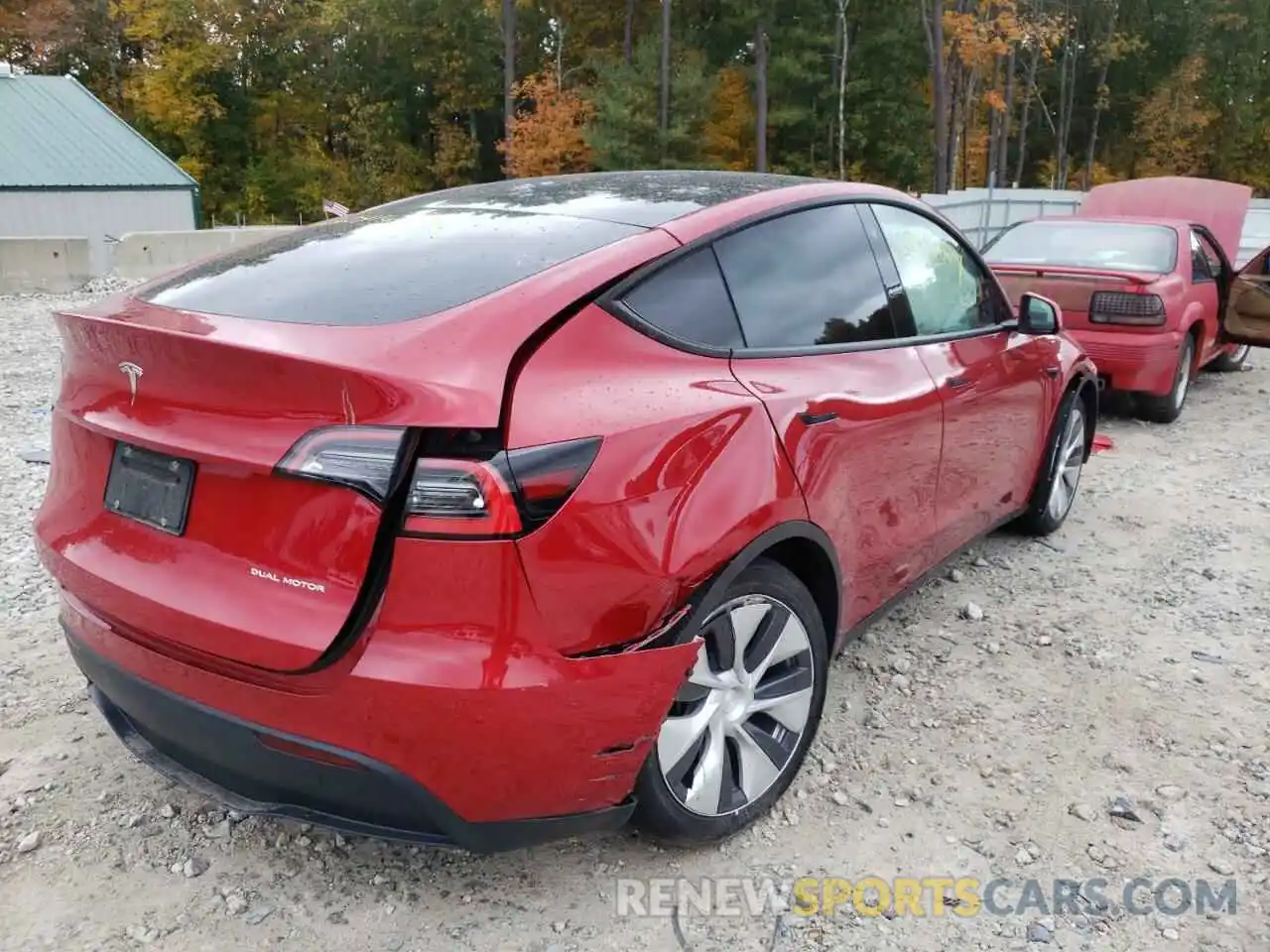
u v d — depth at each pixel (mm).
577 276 2354
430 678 1983
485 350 2117
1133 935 2461
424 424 1967
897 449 3221
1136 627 4184
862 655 3873
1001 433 4117
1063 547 5086
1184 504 5863
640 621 2232
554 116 40719
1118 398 8508
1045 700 3572
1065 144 54469
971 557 4914
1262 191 55250
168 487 2262
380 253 2596
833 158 44656
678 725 2494
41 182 25531
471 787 2086
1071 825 2873
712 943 2408
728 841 2762
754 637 2670
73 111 28078
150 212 27125
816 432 2766
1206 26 51938
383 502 1961
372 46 51062
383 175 50719
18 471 5953
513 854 2699
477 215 2840
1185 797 3012
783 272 2926
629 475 2195
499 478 2002
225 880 2580
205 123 49406
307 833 2768
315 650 2004
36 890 2525
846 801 2951
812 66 41906
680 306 2547
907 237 3613
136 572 2289
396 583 2002
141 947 2350
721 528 2395
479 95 49812
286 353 1988
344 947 2367
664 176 3285
